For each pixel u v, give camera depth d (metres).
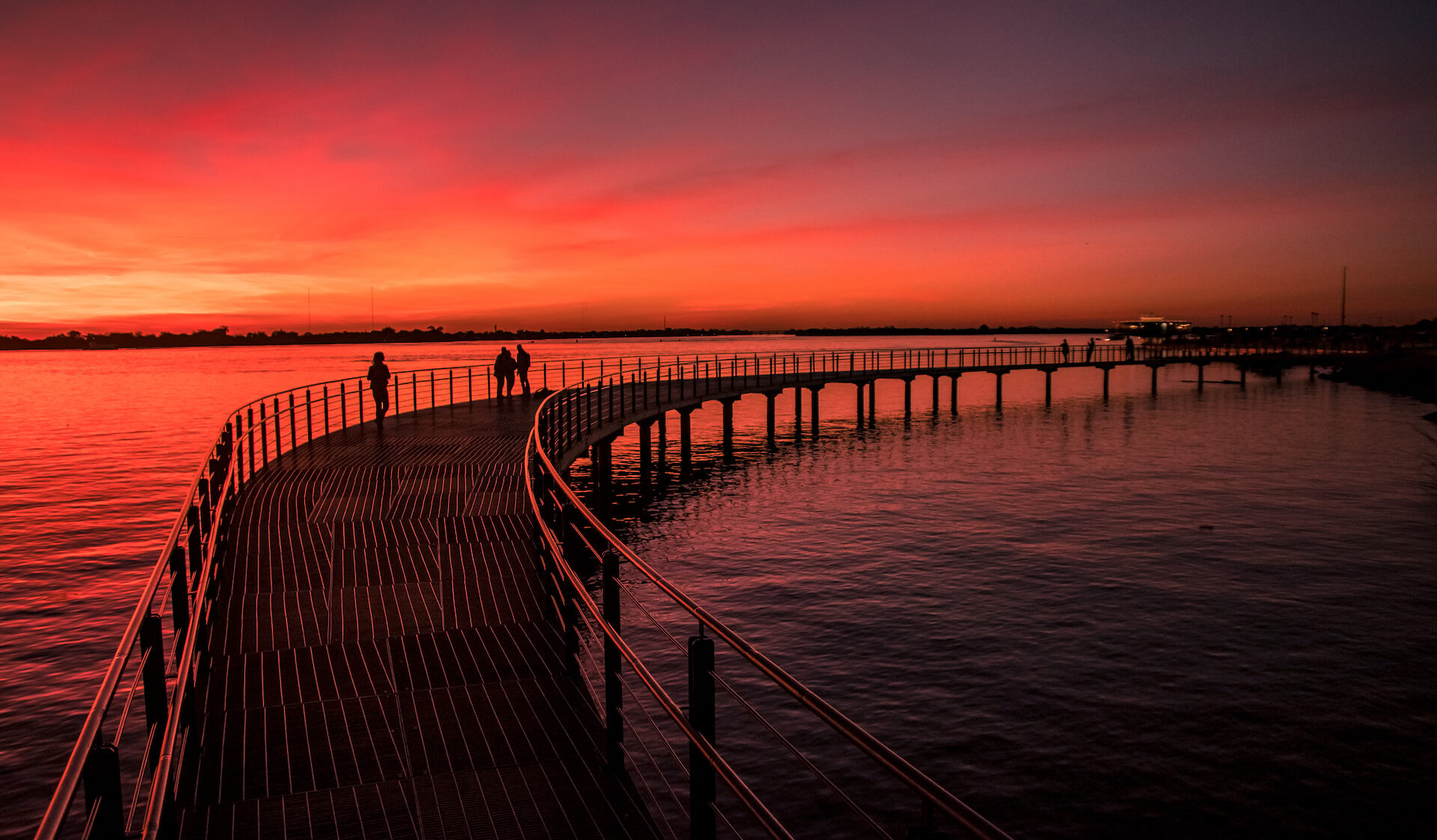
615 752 5.05
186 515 5.66
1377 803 10.02
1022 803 10.11
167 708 4.14
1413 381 71.50
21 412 61.75
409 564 9.16
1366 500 27.12
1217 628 15.45
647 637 15.44
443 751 5.41
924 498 27.95
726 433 38.94
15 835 9.59
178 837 4.45
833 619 16.16
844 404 69.94
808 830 9.68
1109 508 26.05
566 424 20.52
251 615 7.72
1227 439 42.78
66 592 18.56
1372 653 14.20
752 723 12.12
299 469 14.20
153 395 80.69
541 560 7.99
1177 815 9.84
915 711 12.38
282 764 5.25
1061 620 15.91
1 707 12.72
